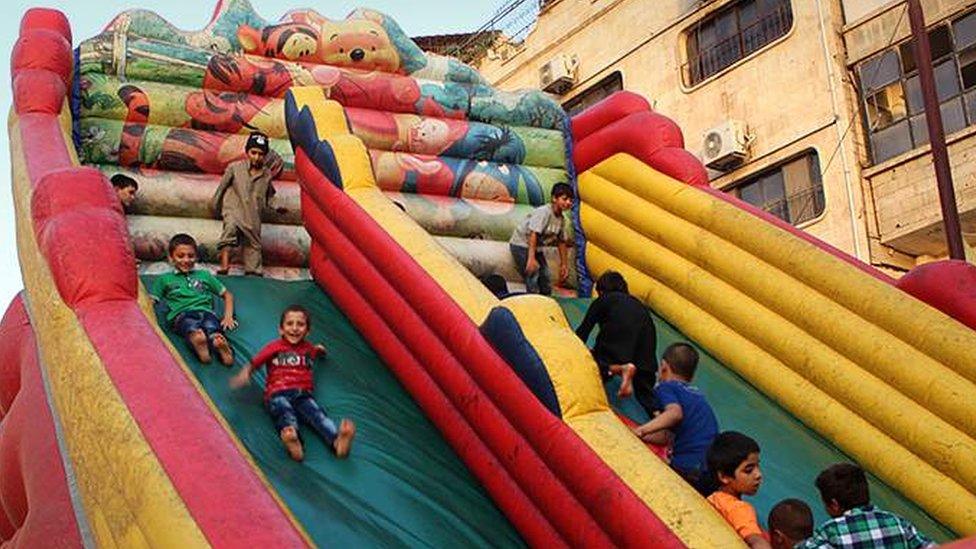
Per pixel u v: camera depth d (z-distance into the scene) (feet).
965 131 58.54
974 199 57.72
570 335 17.67
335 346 23.63
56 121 25.40
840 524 15.56
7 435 20.65
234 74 29.37
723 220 26.96
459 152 31.89
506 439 18.21
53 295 18.38
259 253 27.35
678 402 19.58
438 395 20.85
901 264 62.64
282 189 28.94
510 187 31.96
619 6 79.00
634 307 23.67
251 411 20.13
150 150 27.91
